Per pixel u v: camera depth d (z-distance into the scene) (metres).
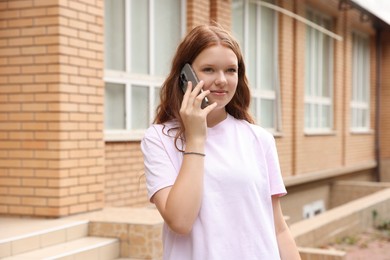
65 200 6.00
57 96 5.92
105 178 7.06
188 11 8.62
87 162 6.26
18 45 6.08
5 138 6.14
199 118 2.02
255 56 11.05
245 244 2.03
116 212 6.33
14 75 6.09
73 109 6.08
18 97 6.08
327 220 8.84
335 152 14.67
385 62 18.00
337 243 8.89
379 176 17.72
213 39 2.11
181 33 8.58
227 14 9.55
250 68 10.88
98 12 6.41
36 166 6.01
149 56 7.95
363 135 16.80
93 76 6.34
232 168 2.06
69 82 6.03
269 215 2.15
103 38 6.55
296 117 12.27
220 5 9.31
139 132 7.62
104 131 7.11
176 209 1.94
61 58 5.93
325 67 14.41
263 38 11.31
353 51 16.45
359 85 16.98
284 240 2.27
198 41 2.12
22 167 6.07
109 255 5.62
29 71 6.03
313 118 13.64
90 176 6.30
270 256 2.06
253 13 10.95
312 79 13.55
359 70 16.97
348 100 15.40
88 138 6.27
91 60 6.31
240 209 2.04
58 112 5.92
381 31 17.75
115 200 7.20
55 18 5.92
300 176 12.28
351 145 15.84
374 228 10.49
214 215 2.01
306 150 12.93
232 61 2.12
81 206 6.20
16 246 5.11
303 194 12.88
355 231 9.79
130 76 7.54
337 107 14.72
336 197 14.38
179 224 1.95
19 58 6.07
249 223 2.05
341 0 13.49
